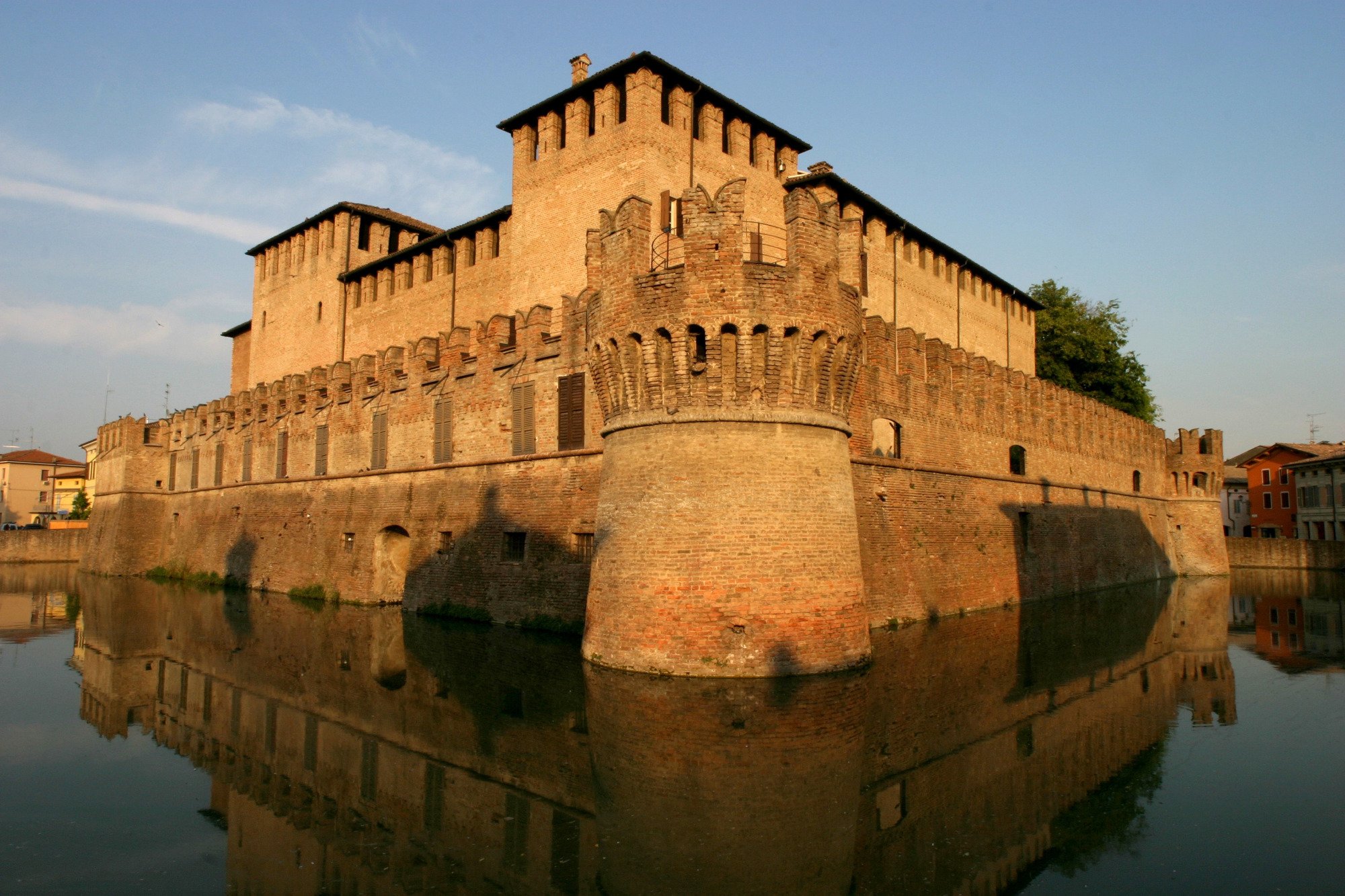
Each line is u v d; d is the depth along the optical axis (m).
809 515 24.81
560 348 36.53
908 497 37.91
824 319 25.41
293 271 66.00
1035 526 48.91
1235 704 23.30
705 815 14.57
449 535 41.28
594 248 28.38
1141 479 66.56
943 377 42.34
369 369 48.88
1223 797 15.72
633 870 12.48
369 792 16.59
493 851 13.43
